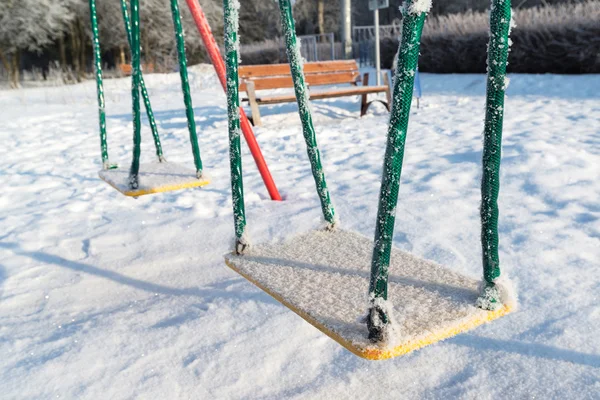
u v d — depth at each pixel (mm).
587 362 1508
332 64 7887
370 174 3812
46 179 4430
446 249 2324
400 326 1100
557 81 8336
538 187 3123
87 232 2947
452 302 1205
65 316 2000
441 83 10039
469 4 25781
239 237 1630
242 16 28047
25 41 19359
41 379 1581
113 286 2254
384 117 6730
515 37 9711
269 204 3242
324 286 1335
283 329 1763
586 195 2939
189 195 3574
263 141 5477
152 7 21812
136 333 1807
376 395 1446
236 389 1496
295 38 1673
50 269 2469
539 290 1921
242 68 6898
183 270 2365
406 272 1397
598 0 9906
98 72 2809
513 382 1456
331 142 5195
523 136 4559
